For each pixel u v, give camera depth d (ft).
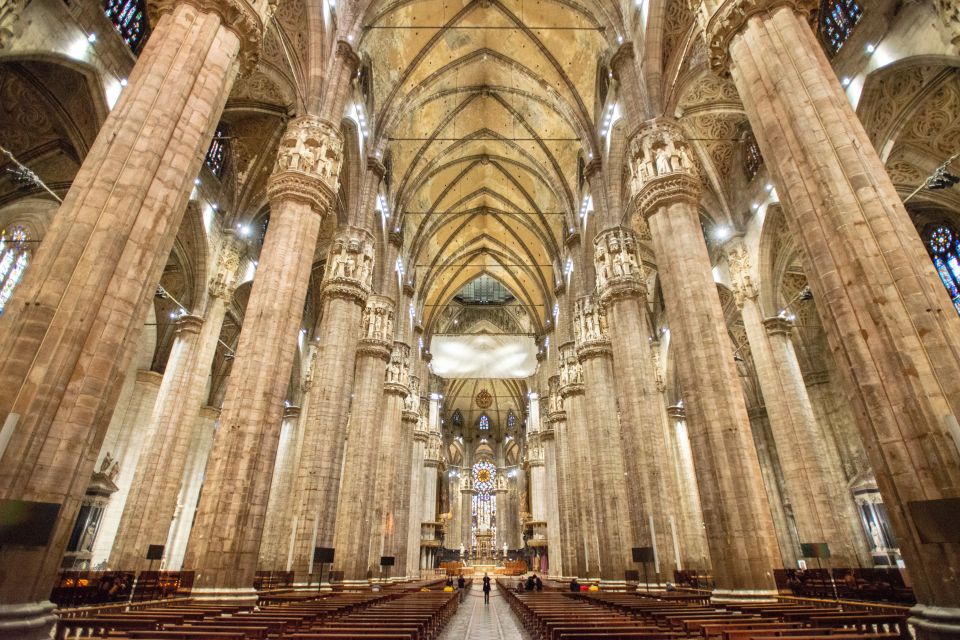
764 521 38.42
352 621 27.27
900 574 43.19
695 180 52.70
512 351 130.31
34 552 18.47
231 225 74.08
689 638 19.65
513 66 91.20
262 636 19.60
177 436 61.77
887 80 52.42
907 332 21.07
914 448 19.79
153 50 28.58
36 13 43.16
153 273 24.80
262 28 33.86
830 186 24.62
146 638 18.22
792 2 30.01
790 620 26.11
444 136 106.42
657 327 107.86
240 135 73.72
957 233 64.49
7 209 62.44
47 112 53.31
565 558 105.50
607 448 80.23
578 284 96.07
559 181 103.71
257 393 42.14
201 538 37.14
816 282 24.43
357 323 69.51
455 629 46.37
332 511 58.80
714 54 33.17
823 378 88.22
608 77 75.82
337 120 58.59
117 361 22.65
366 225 75.97
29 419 19.80
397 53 83.66
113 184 24.39
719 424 41.57
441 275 147.43
